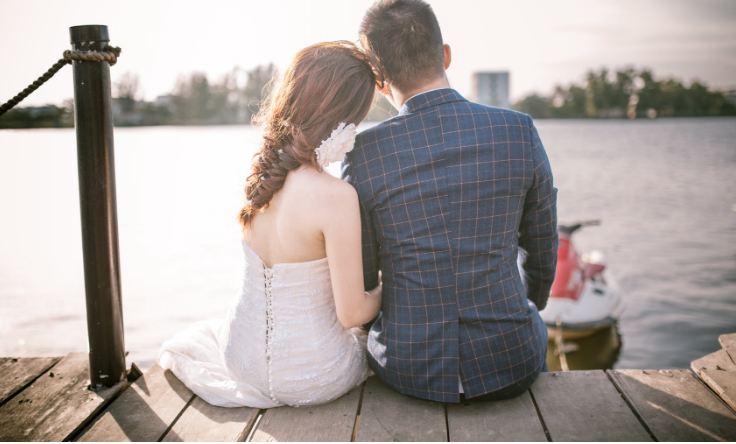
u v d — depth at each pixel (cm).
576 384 219
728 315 662
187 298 659
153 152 3052
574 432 192
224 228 1063
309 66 188
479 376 195
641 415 200
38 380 235
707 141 4253
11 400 220
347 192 187
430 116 186
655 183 1881
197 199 1432
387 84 201
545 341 211
